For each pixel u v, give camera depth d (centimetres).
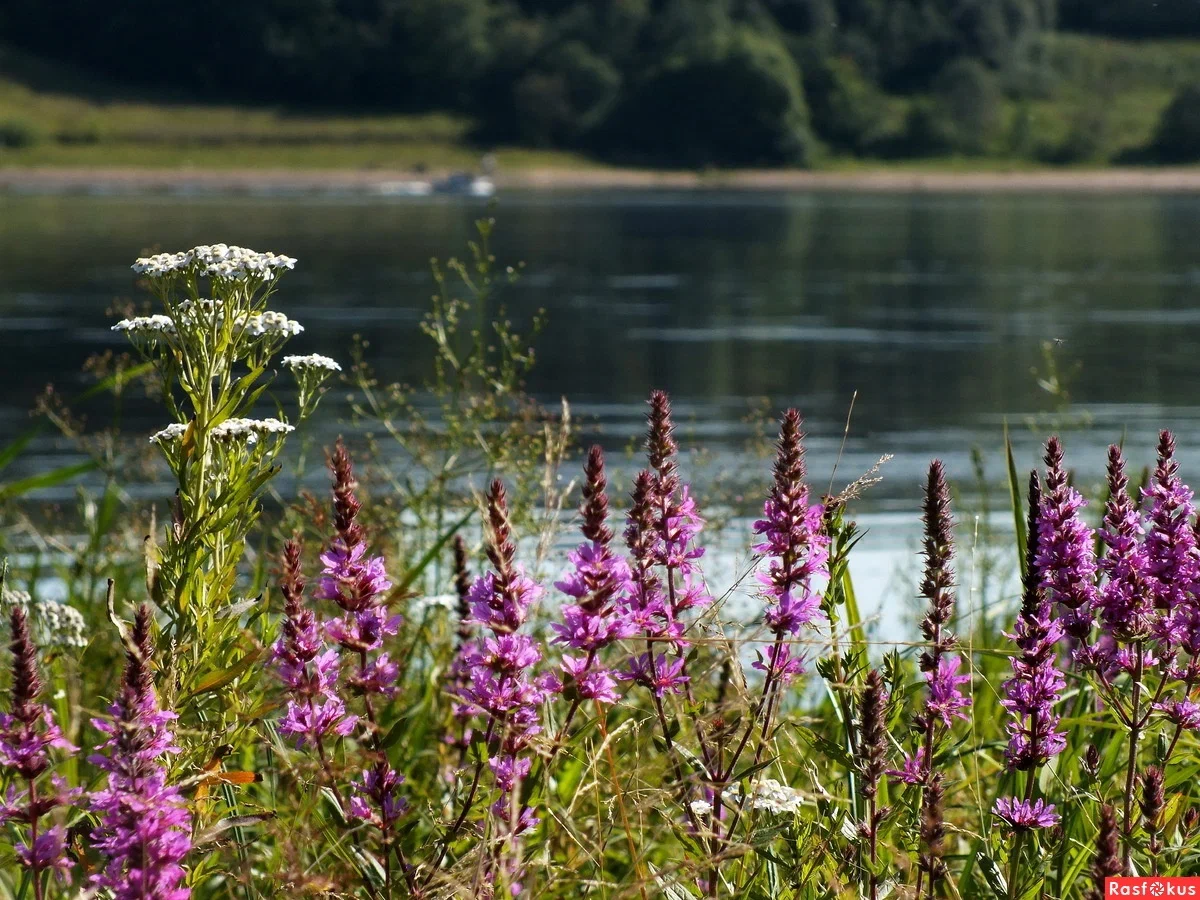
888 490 1858
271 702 443
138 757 352
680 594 440
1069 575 436
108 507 938
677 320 4434
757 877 441
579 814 529
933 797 414
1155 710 438
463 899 402
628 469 1240
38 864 366
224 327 471
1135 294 5419
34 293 4866
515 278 946
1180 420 2500
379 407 979
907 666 634
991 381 3078
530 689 403
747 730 433
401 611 707
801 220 11944
